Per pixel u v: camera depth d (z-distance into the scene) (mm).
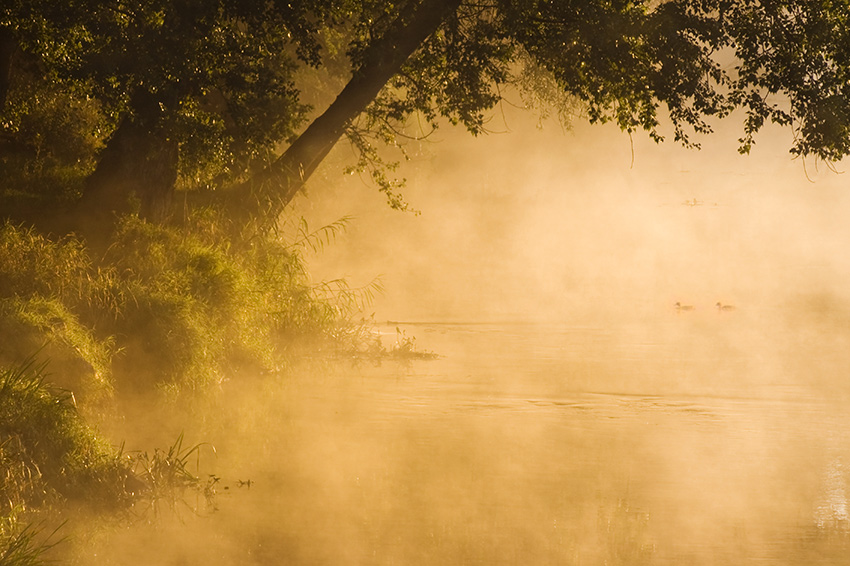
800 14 73875
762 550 27625
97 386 47094
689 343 86125
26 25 68938
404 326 98250
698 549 27828
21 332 45750
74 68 69250
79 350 47469
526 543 28141
